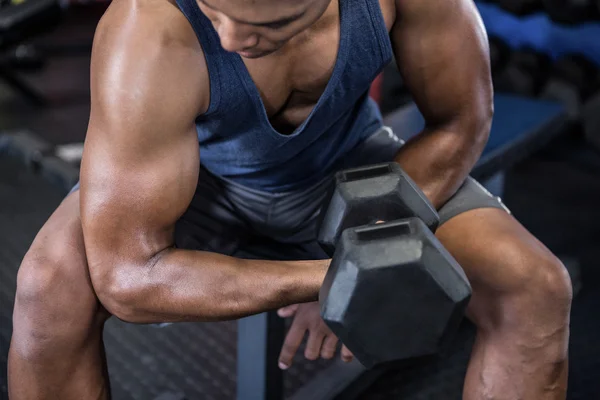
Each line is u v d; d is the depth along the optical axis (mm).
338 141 1155
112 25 855
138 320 918
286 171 1124
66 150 2588
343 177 896
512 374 1020
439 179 1061
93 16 5195
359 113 1144
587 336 1819
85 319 973
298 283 877
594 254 2168
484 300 1026
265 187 1166
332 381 1543
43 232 1005
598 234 2279
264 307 887
